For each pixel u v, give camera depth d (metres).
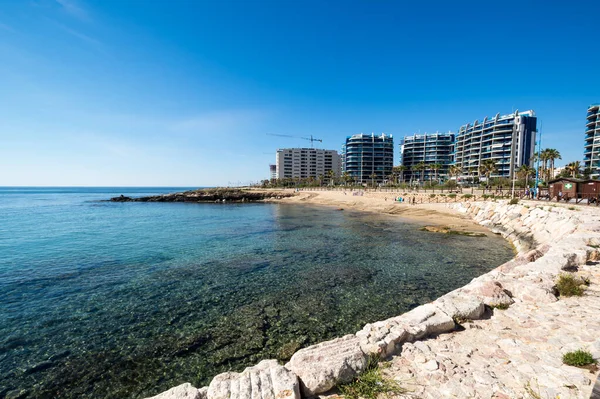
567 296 8.40
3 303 14.06
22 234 33.88
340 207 72.12
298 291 15.31
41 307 13.59
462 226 36.56
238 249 25.53
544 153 72.75
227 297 14.63
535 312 7.48
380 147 171.50
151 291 15.51
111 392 8.10
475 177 120.25
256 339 10.63
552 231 22.17
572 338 6.02
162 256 23.11
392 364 5.54
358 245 26.70
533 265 10.99
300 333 11.00
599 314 7.11
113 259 22.25
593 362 4.96
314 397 4.84
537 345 5.89
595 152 98.31
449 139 161.75
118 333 11.20
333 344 6.02
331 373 4.98
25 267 20.12
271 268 19.58
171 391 4.99
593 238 14.20
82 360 9.53
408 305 13.44
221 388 4.91
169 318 12.40
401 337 6.25
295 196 103.94
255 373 5.20
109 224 42.97
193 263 20.97
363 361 5.40
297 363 5.31
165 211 66.62
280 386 4.69
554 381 4.66
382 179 171.00
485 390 4.63
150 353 9.86
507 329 6.70
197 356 9.66
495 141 128.75
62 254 23.91
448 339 6.41
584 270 10.61
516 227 29.22
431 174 156.00
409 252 23.73
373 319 12.07
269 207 78.44
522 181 77.31
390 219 46.03
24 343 10.55
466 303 7.68
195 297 14.68
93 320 12.30
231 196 110.75
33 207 76.69
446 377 5.03
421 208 53.97
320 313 12.68
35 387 8.33
